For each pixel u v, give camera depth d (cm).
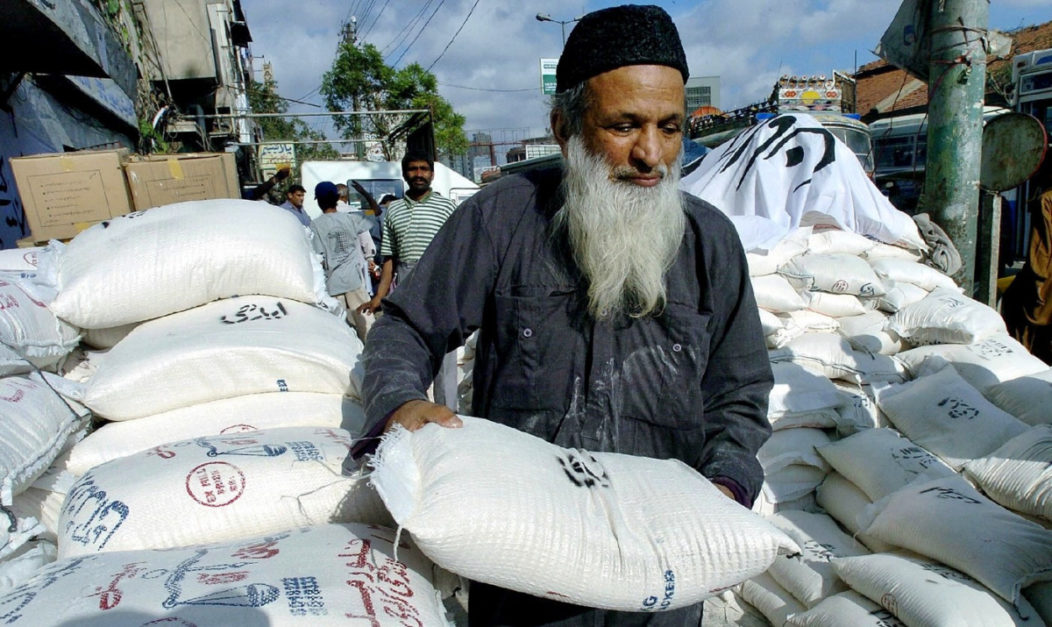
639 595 108
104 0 773
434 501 101
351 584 116
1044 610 178
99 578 115
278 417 193
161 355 189
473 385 140
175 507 139
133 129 824
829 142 365
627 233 116
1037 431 223
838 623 192
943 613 171
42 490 169
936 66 418
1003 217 652
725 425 132
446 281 127
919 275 339
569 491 111
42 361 194
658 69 112
